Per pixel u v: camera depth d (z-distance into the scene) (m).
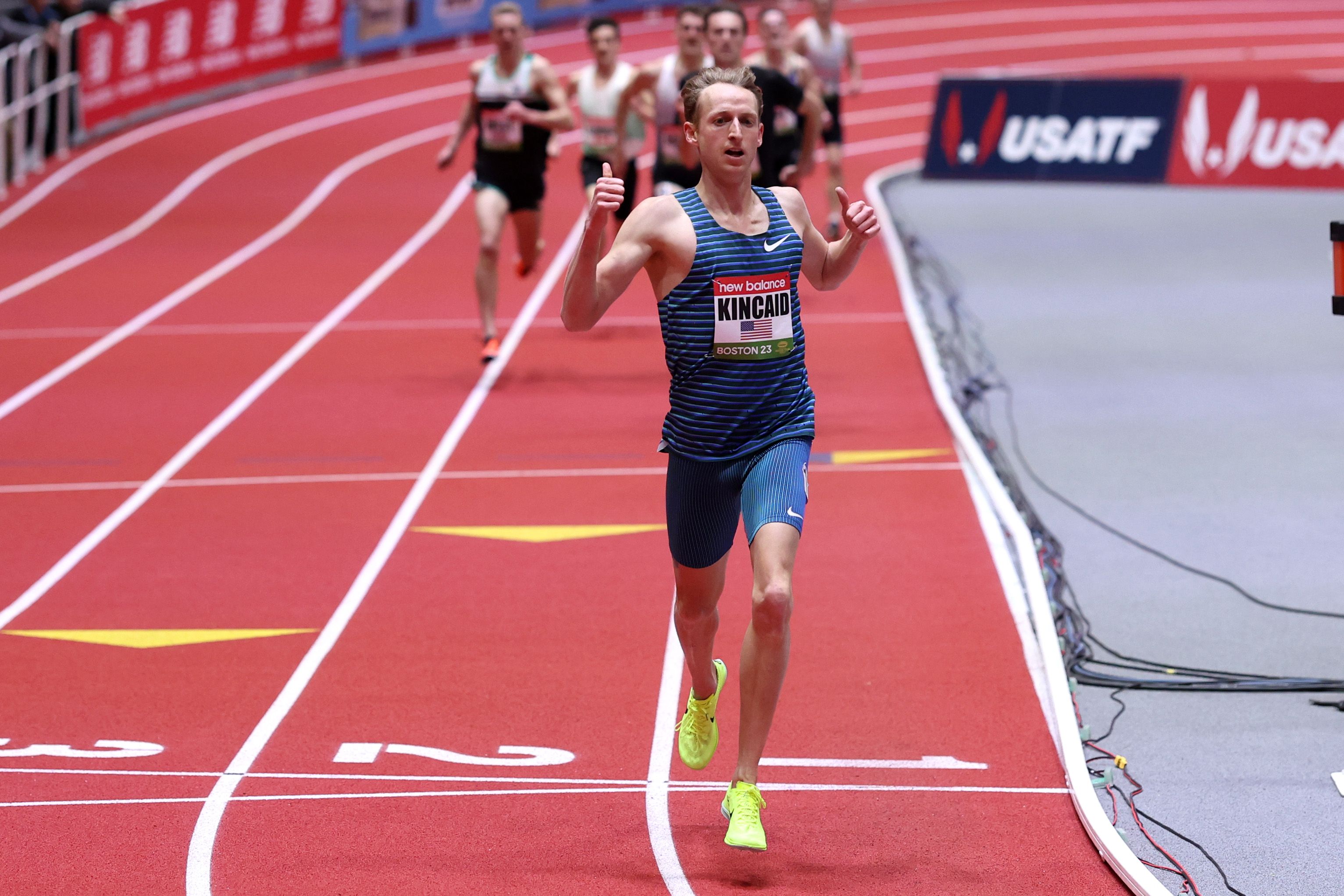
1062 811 16.59
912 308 41.88
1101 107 63.88
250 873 15.29
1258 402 34.22
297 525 27.17
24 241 54.69
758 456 15.00
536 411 34.34
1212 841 15.91
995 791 17.08
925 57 97.62
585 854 15.70
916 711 19.23
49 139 66.88
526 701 19.70
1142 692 19.83
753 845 14.48
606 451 31.27
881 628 21.98
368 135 73.19
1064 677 18.94
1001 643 21.38
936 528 26.31
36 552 25.98
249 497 28.84
